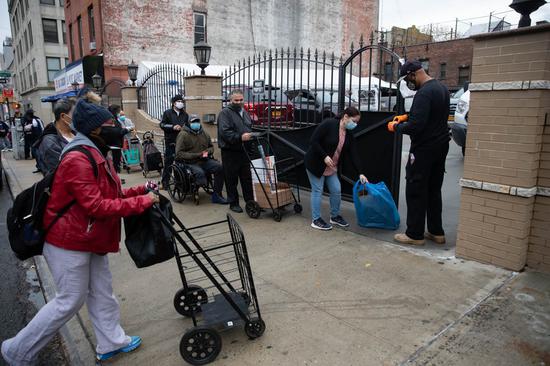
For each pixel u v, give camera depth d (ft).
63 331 11.18
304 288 12.34
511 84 12.03
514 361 8.77
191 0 63.05
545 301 11.09
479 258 13.60
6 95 83.30
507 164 12.51
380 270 13.37
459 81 83.82
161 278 13.66
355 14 83.41
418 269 13.33
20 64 145.48
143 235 8.82
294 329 10.23
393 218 16.81
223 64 67.56
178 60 62.75
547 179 12.25
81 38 69.51
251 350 9.46
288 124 25.45
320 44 78.69
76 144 8.12
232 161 20.43
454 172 27.78
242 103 20.43
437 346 9.34
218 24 66.33
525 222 12.46
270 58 23.79
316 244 15.90
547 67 11.51
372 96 26.66
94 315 9.34
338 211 17.89
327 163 16.34
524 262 12.98
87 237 8.16
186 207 22.25
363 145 19.54
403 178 27.45
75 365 9.66
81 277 8.38
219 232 17.87
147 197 8.54
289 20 74.13
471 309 10.82
